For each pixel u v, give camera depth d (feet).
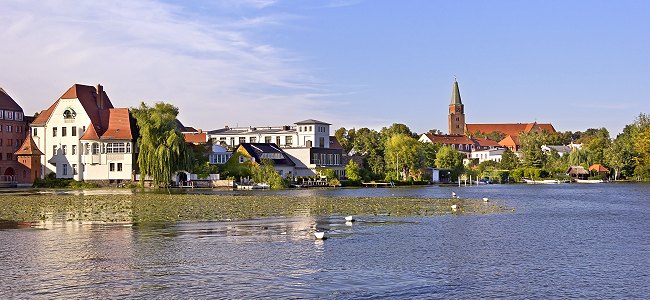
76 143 466.29
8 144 520.83
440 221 189.47
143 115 419.95
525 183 639.35
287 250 131.34
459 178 617.21
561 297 92.43
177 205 248.93
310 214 211.20
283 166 536.01
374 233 159.22
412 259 121.29
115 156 455.63
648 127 630.33
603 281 102.42
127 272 108.78
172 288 97.40
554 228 172.04
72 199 287.69
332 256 124.16
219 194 344.28
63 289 96.78
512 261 119.55
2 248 134.00
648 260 120.98
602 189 460.96
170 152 401.29
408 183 562.25
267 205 250.78
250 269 111.24
